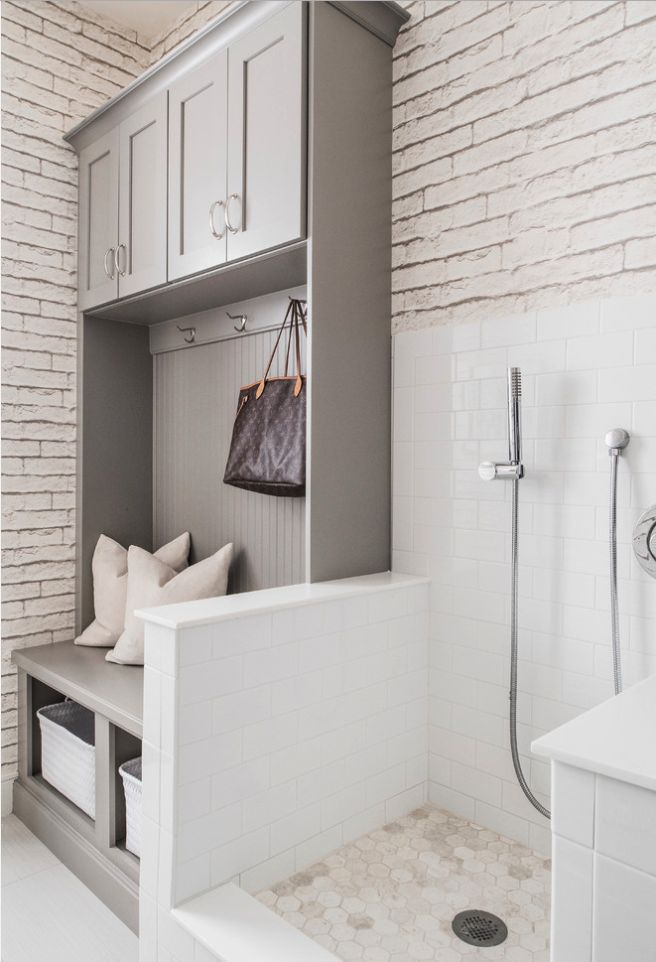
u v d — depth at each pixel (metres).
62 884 2.02
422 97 2.05
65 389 2.62
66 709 2.47
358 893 1.62
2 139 2.44
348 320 1.98
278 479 2.08
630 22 1.64
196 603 1.66
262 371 2.39
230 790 1.58
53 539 2.59
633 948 0.92
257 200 1.93
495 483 1.89
